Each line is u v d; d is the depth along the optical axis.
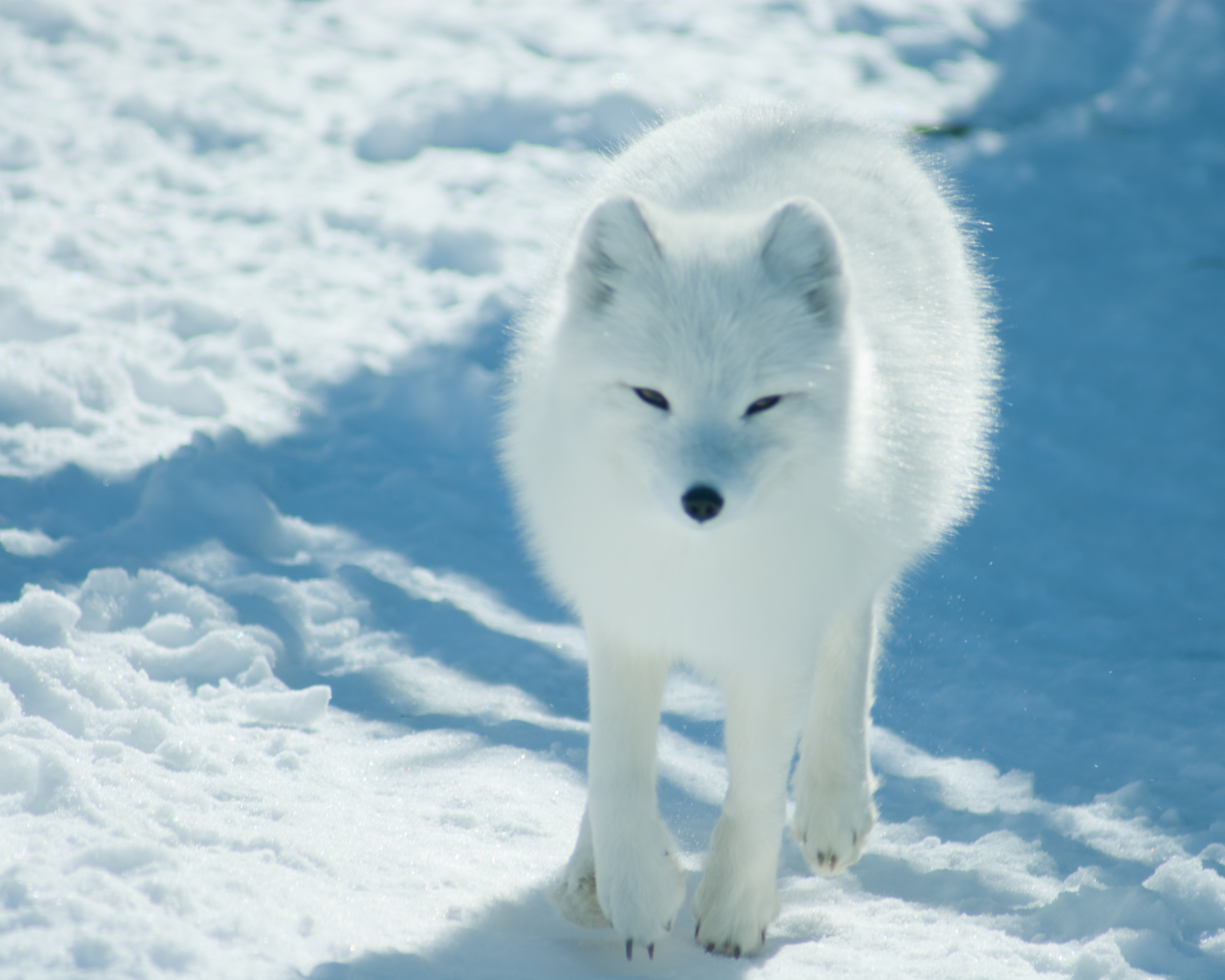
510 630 18.50
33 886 8.67
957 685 18.22
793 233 10.71
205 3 47.31
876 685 18.23
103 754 12.12
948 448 13.62
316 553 19.95
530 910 11.22
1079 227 39.22
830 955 10.82
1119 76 52.53
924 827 14.08
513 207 35.22
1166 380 30.47
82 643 15.04
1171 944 10.70
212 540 18.75
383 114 39.97
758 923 11.15
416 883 11.12
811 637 11.27
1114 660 19.27
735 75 46.72
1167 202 41.47
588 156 39.34
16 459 20.11
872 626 13.09
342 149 38.62
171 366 25.02
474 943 10.19
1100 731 16.75
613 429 10.63
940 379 13.44
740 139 14.31
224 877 9.81
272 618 16.94
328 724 14.88
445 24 49.22
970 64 51.78
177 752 12.64
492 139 40.47
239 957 8.63
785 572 10.98
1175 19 53.81
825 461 10.87
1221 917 11.45
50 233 29.69
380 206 34.38
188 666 15.35
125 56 41.38
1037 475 26.27
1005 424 28.20
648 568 10.95
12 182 32.03
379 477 22.89
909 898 12.53
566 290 11.36
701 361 10.27
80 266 28.38
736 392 10.30
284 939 9.16
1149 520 24.77
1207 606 21.58
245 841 10.95
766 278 10.62
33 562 17.30
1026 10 55.94
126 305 26.17
